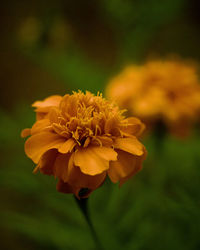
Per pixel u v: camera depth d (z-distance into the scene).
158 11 0.47
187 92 0.34
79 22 0.75
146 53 0.68
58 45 0.44
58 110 0.22
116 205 0.30
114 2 0.46
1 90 0.67
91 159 0.21
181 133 0.34
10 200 0.49
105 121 0.22
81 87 0.41
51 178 0.31
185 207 0.28
